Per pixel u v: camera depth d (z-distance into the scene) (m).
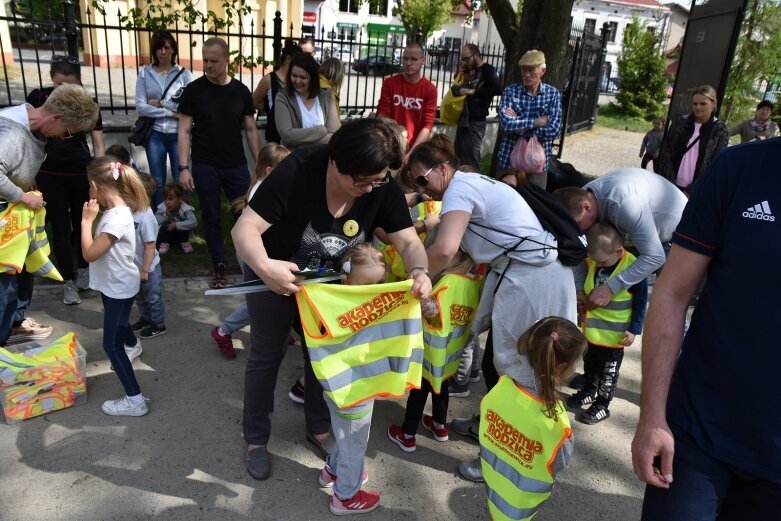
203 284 4.86
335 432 2.53
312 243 2.43
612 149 14.05
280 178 2.30
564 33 6.35
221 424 3.20
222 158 4.77
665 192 3.27
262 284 2.31
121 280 3.02
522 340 2.40
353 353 2.40
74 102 3.16
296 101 4.71
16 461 2.81
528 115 5.55
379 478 2.91
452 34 40.34
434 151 2.90
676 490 1.70
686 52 6.99
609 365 3.46
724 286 1.62
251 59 7.24
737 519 1.71
